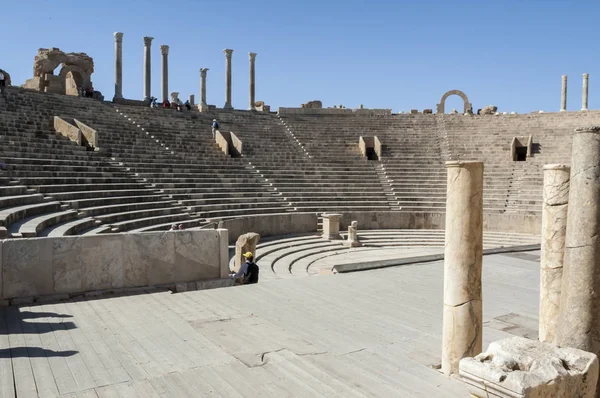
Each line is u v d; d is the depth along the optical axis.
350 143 36.97
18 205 14.41
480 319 6.50
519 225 27.75
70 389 5.57
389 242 25.77
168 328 7.83
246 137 34.81
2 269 8.94
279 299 9.92
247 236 15.86
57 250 9.41
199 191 24.59
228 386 5.78
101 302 9.29
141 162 24.58
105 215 16.88
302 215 26.52
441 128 39.38
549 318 6.81
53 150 20.50
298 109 42.78
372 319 8.69
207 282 11.03
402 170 33.53
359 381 6.08
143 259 10.34
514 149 33.91
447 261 6.56
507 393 4.45
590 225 5.48
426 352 7.16
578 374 4.80
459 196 6.48
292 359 6.70
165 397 5.44
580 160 5.57
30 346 6.89
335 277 12.27
